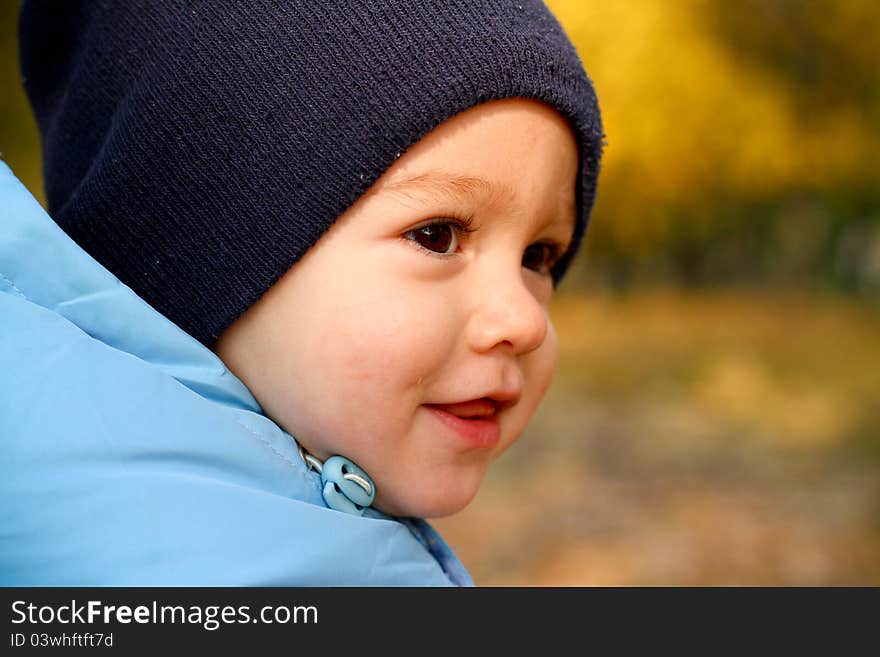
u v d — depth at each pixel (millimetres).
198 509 884
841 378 8336
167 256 1127
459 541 4152
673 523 4496
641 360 9367
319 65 1102
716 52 7941
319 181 1083
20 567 832
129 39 1175
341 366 1066
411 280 1076
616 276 15461
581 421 6816
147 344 1016
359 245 1083
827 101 8891
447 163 1090
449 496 1125
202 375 1033
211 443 948
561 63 1174
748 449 6035
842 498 4934
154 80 1130
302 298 1092
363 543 998
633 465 5609
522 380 1162
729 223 12969
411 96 1085
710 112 7820
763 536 4332
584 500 4852
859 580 3791
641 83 7508
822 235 16953
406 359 1061
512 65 1113
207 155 1109
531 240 1198
